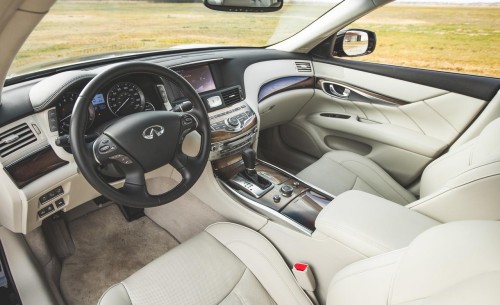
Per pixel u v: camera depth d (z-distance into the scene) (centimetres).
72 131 87
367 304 62
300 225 109
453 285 45
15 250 125
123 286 100
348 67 184
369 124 180
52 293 127
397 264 59
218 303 97
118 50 150
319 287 105
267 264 104
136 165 98
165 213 159
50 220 159
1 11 55
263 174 138
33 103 99
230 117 141
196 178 110
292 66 184
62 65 131
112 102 110
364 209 95
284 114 194
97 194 120
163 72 103
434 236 55
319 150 204
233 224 120
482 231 49
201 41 184
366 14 163
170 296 97
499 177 82
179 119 105
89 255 152
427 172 131
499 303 37
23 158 97
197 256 108
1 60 72
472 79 151
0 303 113
